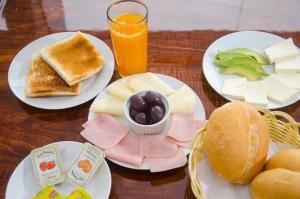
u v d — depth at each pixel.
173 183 0.53
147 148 0.55
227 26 0.74
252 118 0.50
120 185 0.53
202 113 0.59
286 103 0.59
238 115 0.49
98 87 0.64
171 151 0.54
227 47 0.69
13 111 0.63
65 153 0.54
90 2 0.81
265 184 0.45
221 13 0.77
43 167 0.52
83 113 0.62
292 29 0.73
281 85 0.61
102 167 0.52
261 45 0.69
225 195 0.49
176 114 0.59
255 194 0.46
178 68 0.68
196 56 0.69
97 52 0.69
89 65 0.66
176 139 0.55
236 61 0.65
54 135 0.59
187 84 0.65
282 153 0.48
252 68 0.64
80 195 0.50
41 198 0.50
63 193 0.51
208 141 0.49
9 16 0.78
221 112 0.50
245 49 0.68
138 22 0.62
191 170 0.48
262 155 0.48
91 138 0.57
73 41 0.70
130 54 0.65
